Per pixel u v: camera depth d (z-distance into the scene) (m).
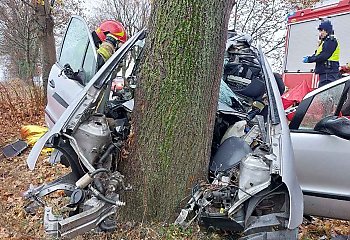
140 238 3.45
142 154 3.50
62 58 5.59
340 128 3.61
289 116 4.28
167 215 3.54
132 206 3.57
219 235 3.50
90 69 4.64
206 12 3.31
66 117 3.07
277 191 3.05
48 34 10.84
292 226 2.83
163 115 3.43
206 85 3.47
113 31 4.86
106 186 3.10
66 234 2.93
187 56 3.35
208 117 3.56
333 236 4.00
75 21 5.52
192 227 3.43
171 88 3.39
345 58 8.87
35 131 7.27
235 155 3.55
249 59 5.45
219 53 3.51
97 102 3.35
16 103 10.08
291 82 10.44
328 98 3.94
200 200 3.36
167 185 3.51
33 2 10.82
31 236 3.89
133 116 3.56
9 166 6.20
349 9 8.68
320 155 3.71
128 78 4.35
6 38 20.08
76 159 3.20
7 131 8.59
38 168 5.93
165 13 3.33
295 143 3.79
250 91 4.73
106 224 3.09
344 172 3.65
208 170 3.67
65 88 4.76
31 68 13.80
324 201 3.73
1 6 18.20
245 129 3.98
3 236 3.90
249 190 3.03
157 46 3.38
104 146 3.20
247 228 3.03
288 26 10.73
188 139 3.47
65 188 3.23
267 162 3.12
